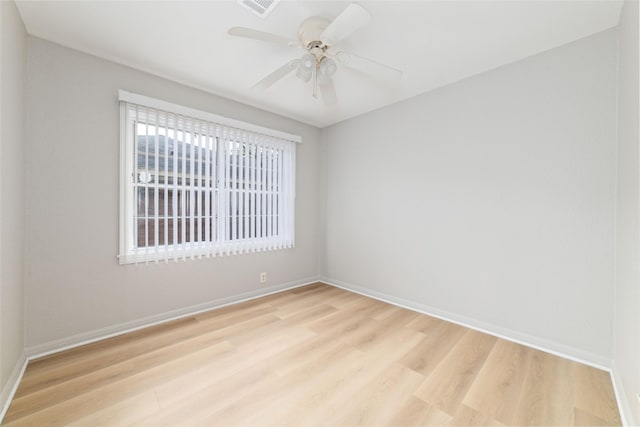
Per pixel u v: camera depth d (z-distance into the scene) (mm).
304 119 3645
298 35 1840
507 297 2297
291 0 1614
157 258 2469
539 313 2141
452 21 1785
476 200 2467
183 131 2596
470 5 1649
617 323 1753
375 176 3309
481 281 2441
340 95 2896
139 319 2398
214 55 2191
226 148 2924
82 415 1415
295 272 3709
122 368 1819
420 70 2395
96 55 2162
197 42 2029
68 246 2057
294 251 3691
